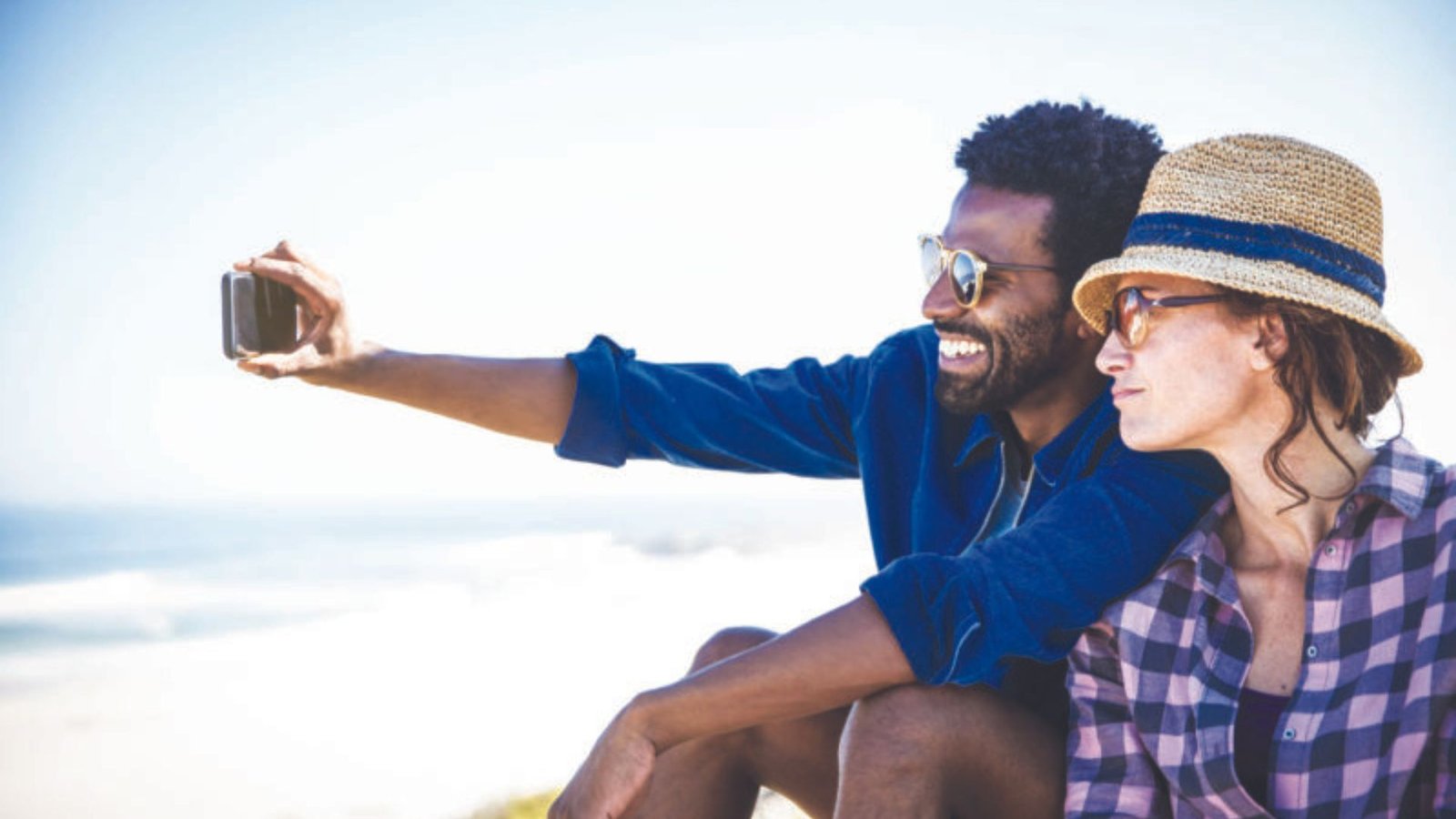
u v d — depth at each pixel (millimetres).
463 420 2799
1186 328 1985
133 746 28938
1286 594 2002
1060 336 2492
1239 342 1964
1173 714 2023
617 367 2842
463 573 43594
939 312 2527
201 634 35781
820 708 2080
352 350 2662
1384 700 1852
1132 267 1999
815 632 2068
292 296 2588
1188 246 1987
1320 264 1951
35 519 57594
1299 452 1963
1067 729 2303
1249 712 1979
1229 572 2023
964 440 2625
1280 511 1987
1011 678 2270
